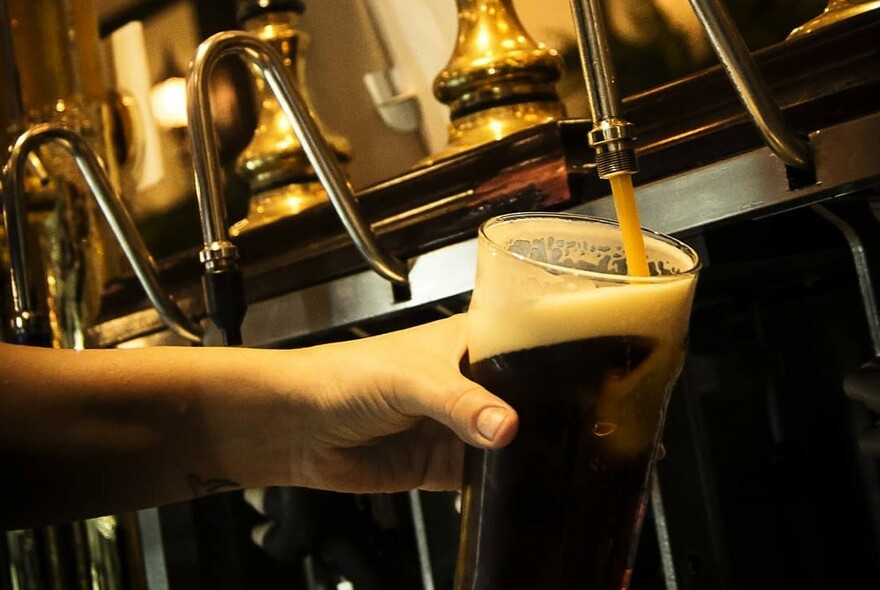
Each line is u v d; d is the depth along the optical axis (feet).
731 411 3.51
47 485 2.68
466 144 3.69
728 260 2.94
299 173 4.42
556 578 1.86
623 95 4.08
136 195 6.11
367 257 3.43
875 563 3.55
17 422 2.66
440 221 3.40
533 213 2.07
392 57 4.85
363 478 2.66
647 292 1.83
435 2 4.66
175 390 2.70
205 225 3.27
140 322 4.63
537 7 4.31
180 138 5.86
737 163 2.72
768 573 3.50
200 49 3.23
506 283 1.88
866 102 2.50
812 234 3.15
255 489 4.54
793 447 3.68
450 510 4.09
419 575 4.50
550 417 1.84
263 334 4.05
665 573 3.27
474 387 1.97
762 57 2.70
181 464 2.72
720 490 3.42
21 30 5.94
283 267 3.96
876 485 3.53
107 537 5.33
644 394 1.86
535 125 3.18
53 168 5.58
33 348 2.78
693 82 2.89
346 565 4.44
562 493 1.85
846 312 3.58
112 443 2.68
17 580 5.40
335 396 2.47
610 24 4.11
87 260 5.63
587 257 2.07
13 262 3.74
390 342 2.45
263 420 2.65
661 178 2.90
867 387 2.61
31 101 5.91
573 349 1.82
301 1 4.60
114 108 6.19
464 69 3.79
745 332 3.69
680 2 3.87
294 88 3.33
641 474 1.90
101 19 6.23
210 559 4.70
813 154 2.56
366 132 4.98
